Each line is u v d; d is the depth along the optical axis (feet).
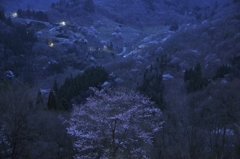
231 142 43.80
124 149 45.68
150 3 551.18
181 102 94.58
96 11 478.18
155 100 96.17
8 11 407.64
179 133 49.29
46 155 54.95
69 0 484.74
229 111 52.75
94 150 48.67
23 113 50.60
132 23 468.34
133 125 42.57
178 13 520.01
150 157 42.86
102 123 41.91
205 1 579.89
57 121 64.34
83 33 347.97
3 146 48.75
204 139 46.29
